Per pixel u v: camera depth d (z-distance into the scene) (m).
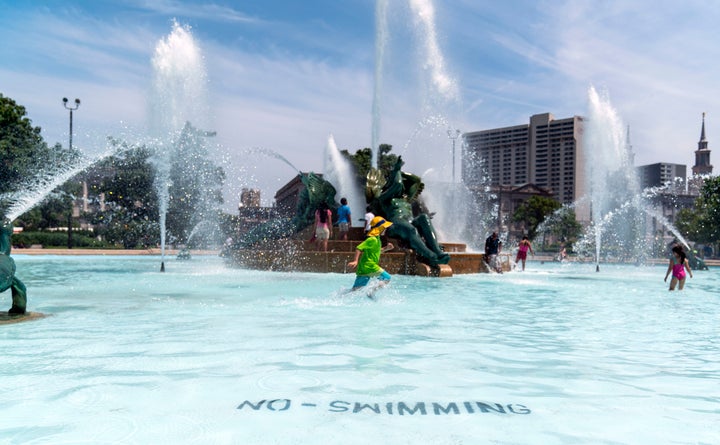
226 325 6.34
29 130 41.16
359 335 5.73
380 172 18.53
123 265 21.38
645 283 15.33
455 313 7.77
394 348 5.04
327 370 4.11
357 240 18.45
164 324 6.38
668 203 77.94
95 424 2.84
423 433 2.74
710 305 9.50
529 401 3.34
